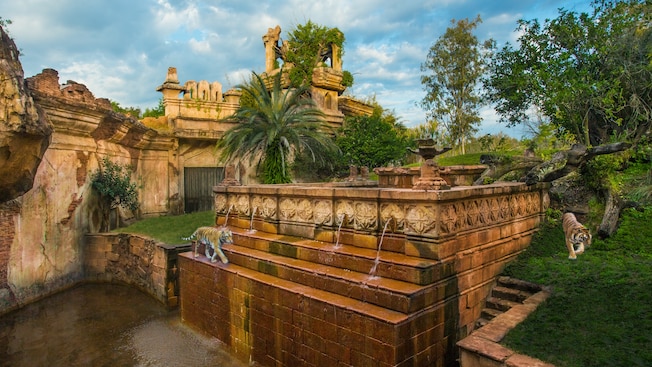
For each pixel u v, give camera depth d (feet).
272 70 76.43
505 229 23.08
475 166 38.17
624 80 37.47
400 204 19.43
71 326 30.22
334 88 72.02
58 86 36.40
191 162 62.90
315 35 75.87
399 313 16.60
